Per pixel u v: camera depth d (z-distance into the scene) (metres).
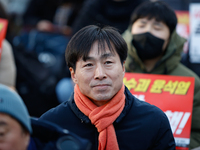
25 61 10.85
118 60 5.64
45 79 11.06
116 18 11.57
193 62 10.91
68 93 11.30
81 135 5.77
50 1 16.47
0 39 8.64
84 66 5.57
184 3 12.14
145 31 8.11
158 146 5.79
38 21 16.27
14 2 17.25
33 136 5.07
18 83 10.79
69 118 5.94
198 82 8.06
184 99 7.29
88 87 5.54
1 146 4.08
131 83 7.58
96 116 5.54
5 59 8.95
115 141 5.53
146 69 8.42
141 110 5.91
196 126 7.74
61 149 4.61
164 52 8.34
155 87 7.46
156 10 8.12
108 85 5.47
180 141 7.15
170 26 8.18
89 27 5.88
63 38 14.66
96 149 5.67
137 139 5.69
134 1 11.53
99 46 5.50
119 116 5.72
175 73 8.30
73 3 16.25
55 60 13.63
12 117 4.15
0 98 4.12
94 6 11.83
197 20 11.05
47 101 11.18
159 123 5.82
